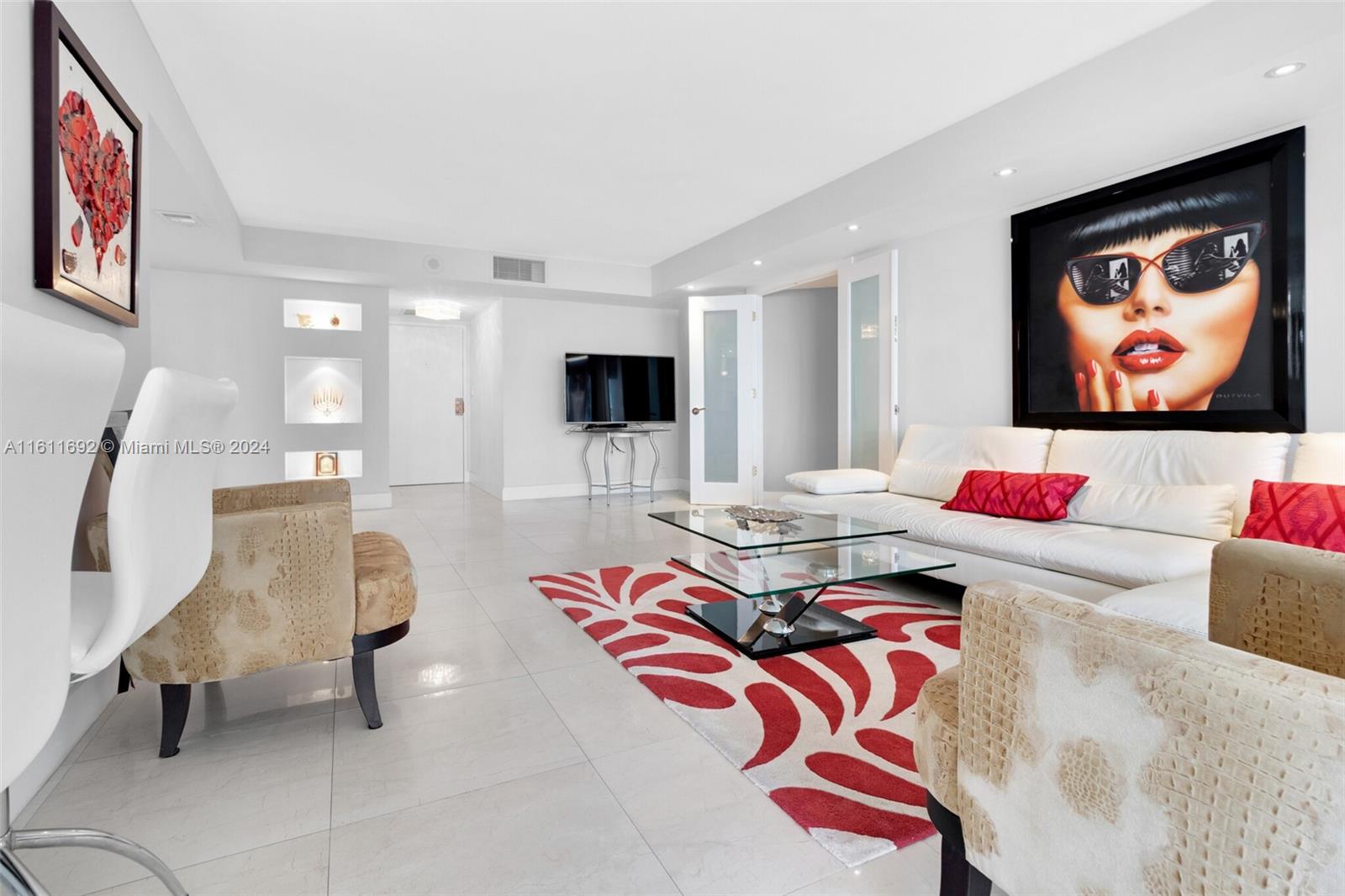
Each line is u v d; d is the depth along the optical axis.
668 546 4.40
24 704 0.74
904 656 2.34
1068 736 0.72
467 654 2.40
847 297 4.89
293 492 2.34
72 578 1.24
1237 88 2.34
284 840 1.34
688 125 3.33
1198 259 2.86
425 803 1.47
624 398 7.05
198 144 3.38
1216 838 0.59
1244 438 2.56
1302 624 1.00
